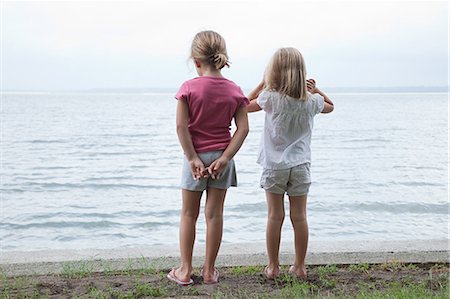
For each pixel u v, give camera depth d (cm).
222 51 429
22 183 1695
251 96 468
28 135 3700
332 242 556
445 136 3594
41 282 436
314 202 1359
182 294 410
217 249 436
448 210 1275
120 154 2606
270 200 447
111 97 19812
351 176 1848
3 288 422
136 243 998
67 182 1714
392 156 2481
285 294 402
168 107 9981
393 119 5706
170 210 1266
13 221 1166
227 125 429
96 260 499
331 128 4362
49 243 1000
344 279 450
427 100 14900
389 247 537
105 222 1154
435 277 454
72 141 3278
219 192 429
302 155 439
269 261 455
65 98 18100
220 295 402
